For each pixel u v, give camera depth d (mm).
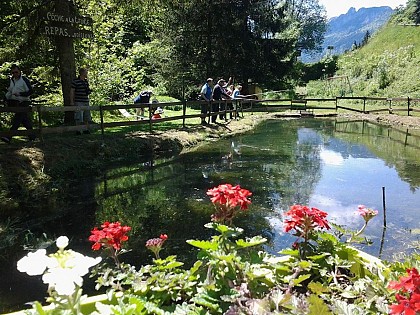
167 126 11539
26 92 7109
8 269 3557
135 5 10680
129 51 17328
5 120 9844
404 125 14898
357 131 13500
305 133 12930
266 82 23703
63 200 5586
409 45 29906
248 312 1595
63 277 1027
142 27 24812
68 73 9047
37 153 6578
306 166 7992
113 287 1938
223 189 2154
